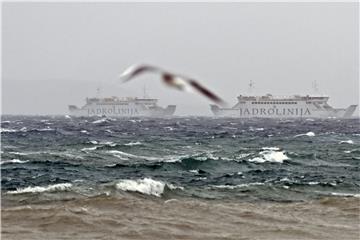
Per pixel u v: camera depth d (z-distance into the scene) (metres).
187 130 151.50
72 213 29.91
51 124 189.88
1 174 47.91
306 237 27.45
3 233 25.80
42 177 46.81
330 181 48.56
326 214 33.31
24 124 188.00
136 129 153.88
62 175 48.47
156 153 74.31
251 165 60.66
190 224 29.23
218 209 33.66
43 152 69.25
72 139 100.19
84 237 25.72
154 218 30.25
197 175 51.78
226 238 26.70
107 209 31.77
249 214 32.47
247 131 148.25
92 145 82.94
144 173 51.78
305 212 33.78
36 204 32.62
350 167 62.25
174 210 32.81
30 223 27.80
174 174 51.91
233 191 41.78
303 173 55.19
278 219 31.39
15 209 30.38
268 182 47.50
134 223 28.78
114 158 65.44
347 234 28.34
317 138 115.81
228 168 57.53
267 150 78.12
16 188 40.31
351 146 93.12
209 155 66.50
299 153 75.19
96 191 37.31
